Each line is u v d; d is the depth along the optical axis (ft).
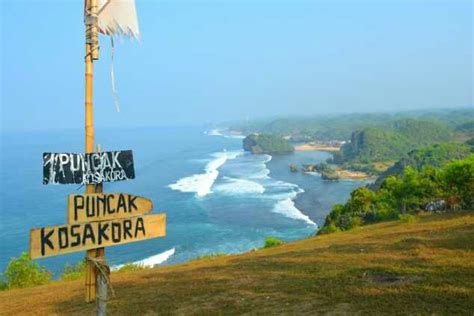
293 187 383.04
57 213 289.33
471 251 52.42
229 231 242.58
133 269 104.58
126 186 387.96
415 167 408.26
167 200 325.83
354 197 193.06
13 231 246.27
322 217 272.72
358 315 34.96
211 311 41.39
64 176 20.07
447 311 33.40
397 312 34.35
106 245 21.03
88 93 21.38
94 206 20.77
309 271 53.11
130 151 21.91
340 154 632.79
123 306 47.83
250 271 59.62
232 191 359.05
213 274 61.93
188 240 226.99
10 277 107.55
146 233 22.06
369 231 122.83
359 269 49.90
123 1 22.95
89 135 21.20
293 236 231.30
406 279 43.70
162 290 54.39
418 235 75.15
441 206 156.97
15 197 350.64
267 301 42.01
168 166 534.78
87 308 51.78
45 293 72.69
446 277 42.47
